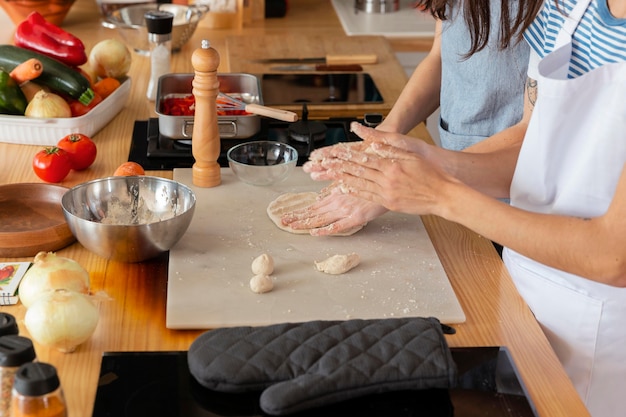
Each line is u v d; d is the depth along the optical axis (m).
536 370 1.26
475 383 1.20
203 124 1.75
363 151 1.51
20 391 0.97
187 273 1.46
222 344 1.20
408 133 2.18
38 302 1.24
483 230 1.35
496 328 1.36
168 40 2.29
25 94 2.04
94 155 1.89
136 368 1.21
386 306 1.38
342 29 3.10
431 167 1.40
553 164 1.51
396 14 3.29
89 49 2.71
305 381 1.13
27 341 1.06
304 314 1.35
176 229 1.48
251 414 1.13
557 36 1.54
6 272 1.44
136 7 2.84
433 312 1.38
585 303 1.49
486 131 2.04
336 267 1.46
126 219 1.60
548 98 1.44
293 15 3.29
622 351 1.51
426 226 1.70
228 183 1.82
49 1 2.83
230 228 1.62
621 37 1.43
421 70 2.08
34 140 2.01
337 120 2.20
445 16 1.74
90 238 1.45
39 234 1.51
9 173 1.87
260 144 1.87
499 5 1.89
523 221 1.32
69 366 1.23
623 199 1.24
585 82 1.41
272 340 1.21
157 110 1.99
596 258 1.27
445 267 1.55
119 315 1.36
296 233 1.62
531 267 1.54
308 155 1.97
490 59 1.95
